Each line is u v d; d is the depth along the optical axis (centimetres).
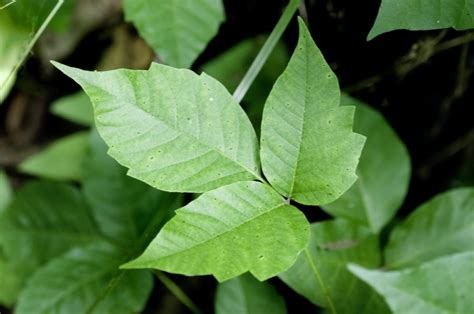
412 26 54
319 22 65
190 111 52
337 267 60
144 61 82
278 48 69
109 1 81
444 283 51
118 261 69
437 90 71
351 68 68
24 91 94
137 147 52
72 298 68
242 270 50
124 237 70
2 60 68
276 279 68
